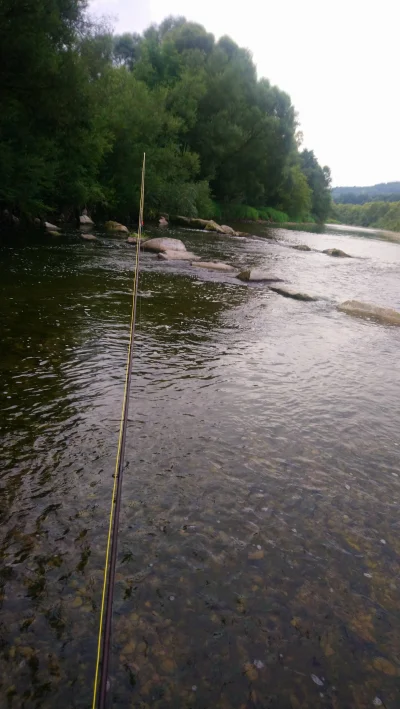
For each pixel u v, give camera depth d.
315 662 2.39
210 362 6.41
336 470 4.07
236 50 57.66
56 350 6.24
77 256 14.63
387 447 4.55
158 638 2.43
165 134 39.41
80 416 4.55
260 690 2.24
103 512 3.28
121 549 2.97
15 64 16.09
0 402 4.65
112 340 6.92
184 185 38.03
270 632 2.53
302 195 75.75
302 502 3.59
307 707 2.18
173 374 5.84
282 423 4.82
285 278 14.60
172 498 3.49
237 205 55.12
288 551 3.09
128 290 10.52
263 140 53.81
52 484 3.51
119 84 32.50
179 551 3.00
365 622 2.63
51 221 24.06
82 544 2.98
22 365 5.61
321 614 2.66
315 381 6.08
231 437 4.43
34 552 2.88
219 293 11.26
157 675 2.26
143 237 21.25
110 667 2.27
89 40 19.00
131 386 5.36
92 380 5.41
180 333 7.65
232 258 18.38
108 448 4.05
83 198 24.17
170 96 43.31
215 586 2.78
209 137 48.12
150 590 2.70
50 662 2.27
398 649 2.49
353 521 3.44
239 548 3.08
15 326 7.05
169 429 4.47
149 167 31.73
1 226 19.28
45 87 16.94
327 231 55.59
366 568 3.01
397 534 3.35
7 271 11.05
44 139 18.92
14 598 2.57
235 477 3.82
